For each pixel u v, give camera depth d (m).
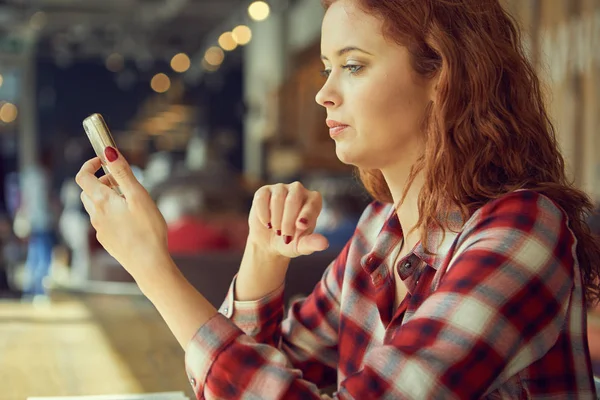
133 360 1.51
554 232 0.81
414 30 0.87
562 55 4.35
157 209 0.86
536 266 0.78
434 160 0.87
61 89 15.73
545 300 0.78
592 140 4.12
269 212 1.01
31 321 1.97
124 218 0.85
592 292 0.94
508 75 0.91
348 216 5.51
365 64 0.89
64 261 10.41
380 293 0.96
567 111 4.30
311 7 9.74
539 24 4.47
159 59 16.16
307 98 8.16
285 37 11.27
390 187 0.96
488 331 0.74
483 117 0.87
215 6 11.93
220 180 6.61
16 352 1.58
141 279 0.84
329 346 1.15
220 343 0.80
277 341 1.11
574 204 0.89
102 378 1.36
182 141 13.41
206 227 4.09
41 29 13.53
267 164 11.60
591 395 0.87
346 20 0.89
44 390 1.27
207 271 3.03
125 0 11.62
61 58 15.60
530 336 0.77
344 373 1.01
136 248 0.84
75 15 12.59
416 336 0.76
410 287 0.90
